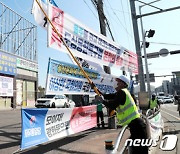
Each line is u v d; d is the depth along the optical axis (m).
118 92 4.05
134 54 12.85
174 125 12.54
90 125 8.94
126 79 4.23
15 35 29.67
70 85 7.49
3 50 26.77
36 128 5.85
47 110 6.26
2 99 26.91
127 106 4.02
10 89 27.95
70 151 6.43
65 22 7.12
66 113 7.24
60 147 6.88
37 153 6.20
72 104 25.92
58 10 6.82
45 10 6.44
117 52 10.57
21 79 30.94
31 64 33.28
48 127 6.35
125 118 4.06
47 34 6.34
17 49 30.03
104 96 4.72
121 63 10.96
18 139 7.99
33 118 5.76
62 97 24.64
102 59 9.27
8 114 19.06
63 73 7.14
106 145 3.23
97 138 8.30
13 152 5.94
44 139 6.13
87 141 7.75
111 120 10.71
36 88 34.59
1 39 27.08
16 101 29.30
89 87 8.48
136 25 13.79
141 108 12.93
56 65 6.86
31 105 32.84
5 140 7.82
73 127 7.64
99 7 10.88
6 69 27.16
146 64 16.94
